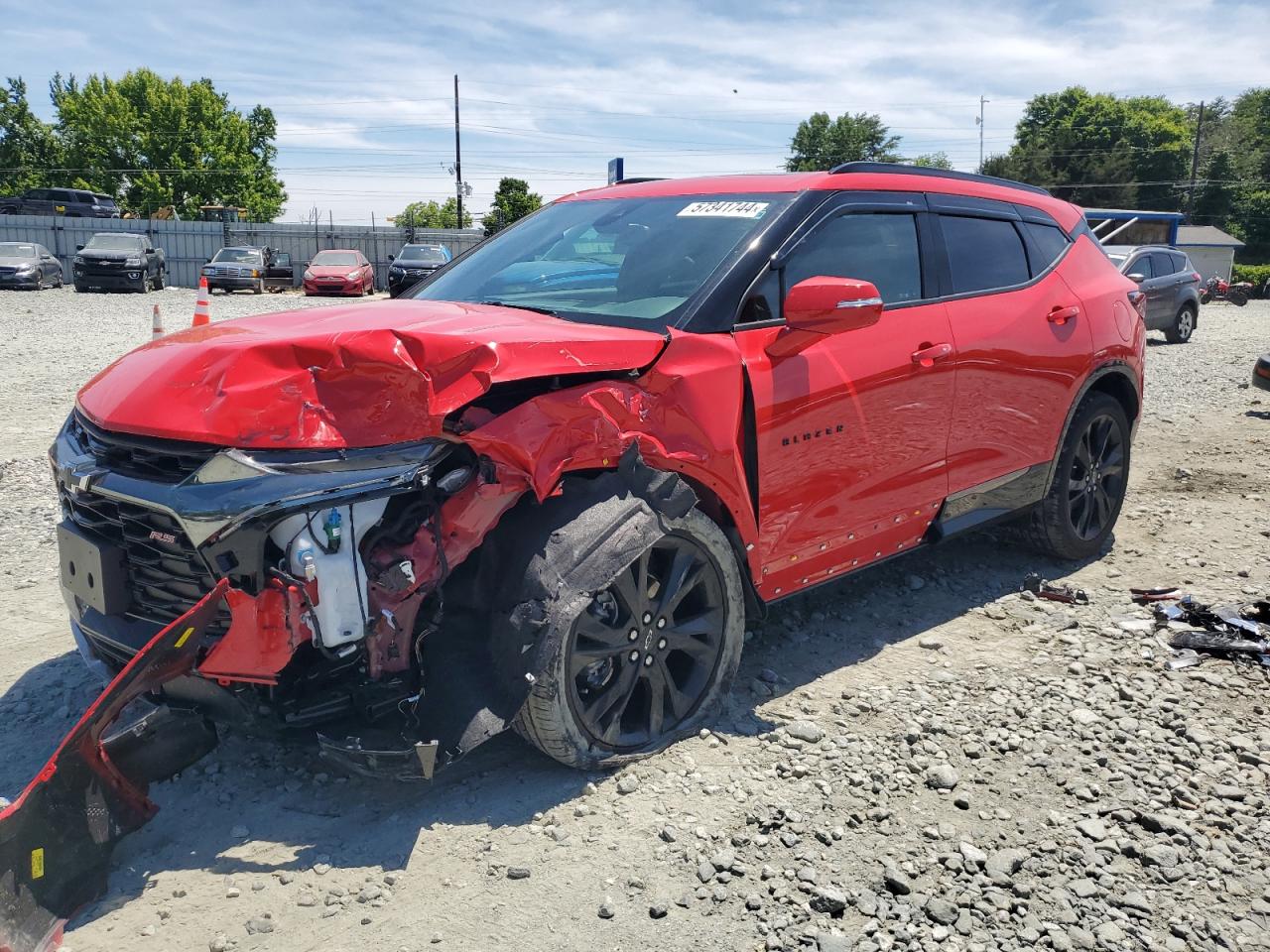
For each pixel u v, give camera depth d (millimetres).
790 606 4707
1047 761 3314
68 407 9477
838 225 3914
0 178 66625
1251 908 2617
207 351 2852
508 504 2846
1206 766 3291
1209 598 4832
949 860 2766
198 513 2561
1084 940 2482
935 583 5062
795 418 3566
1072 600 4793
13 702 3654
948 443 4258
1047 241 5027
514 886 2654
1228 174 85000
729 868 2723
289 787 3125
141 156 67875
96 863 2605
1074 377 4887
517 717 3000
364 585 2660
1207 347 18406
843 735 3471
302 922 2508
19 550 5348
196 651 2621
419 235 40531
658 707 3299
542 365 2889
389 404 2709
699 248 3715
